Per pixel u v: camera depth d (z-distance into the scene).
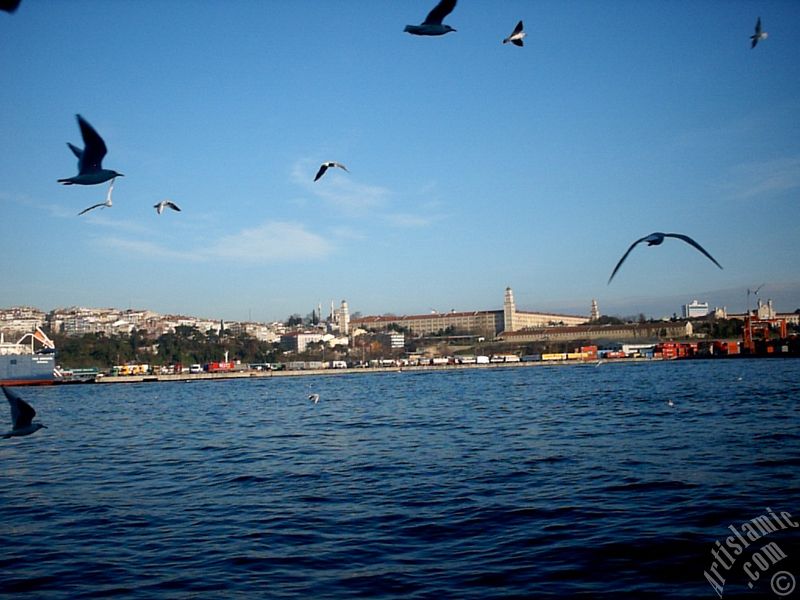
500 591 14.01
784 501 20.17
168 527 19.61
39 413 67.88
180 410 68.62
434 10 12.94
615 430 38.47
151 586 14.82
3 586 15.07
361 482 25.23
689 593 13.77
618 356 197.62
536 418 47.41
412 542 17.47
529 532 17.94
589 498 21.41
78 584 15.08
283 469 28.78
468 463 28.62
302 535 18.33
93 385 148.25
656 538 17.00
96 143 12.68
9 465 32.12
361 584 14.60
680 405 53.94
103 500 23.58
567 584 14.32
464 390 90.00
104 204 13.12
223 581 14.98
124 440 41.94
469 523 18.98
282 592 14.27
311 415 57.09
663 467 26.17
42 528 19.95
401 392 91.38
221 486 25.45
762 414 44.88
